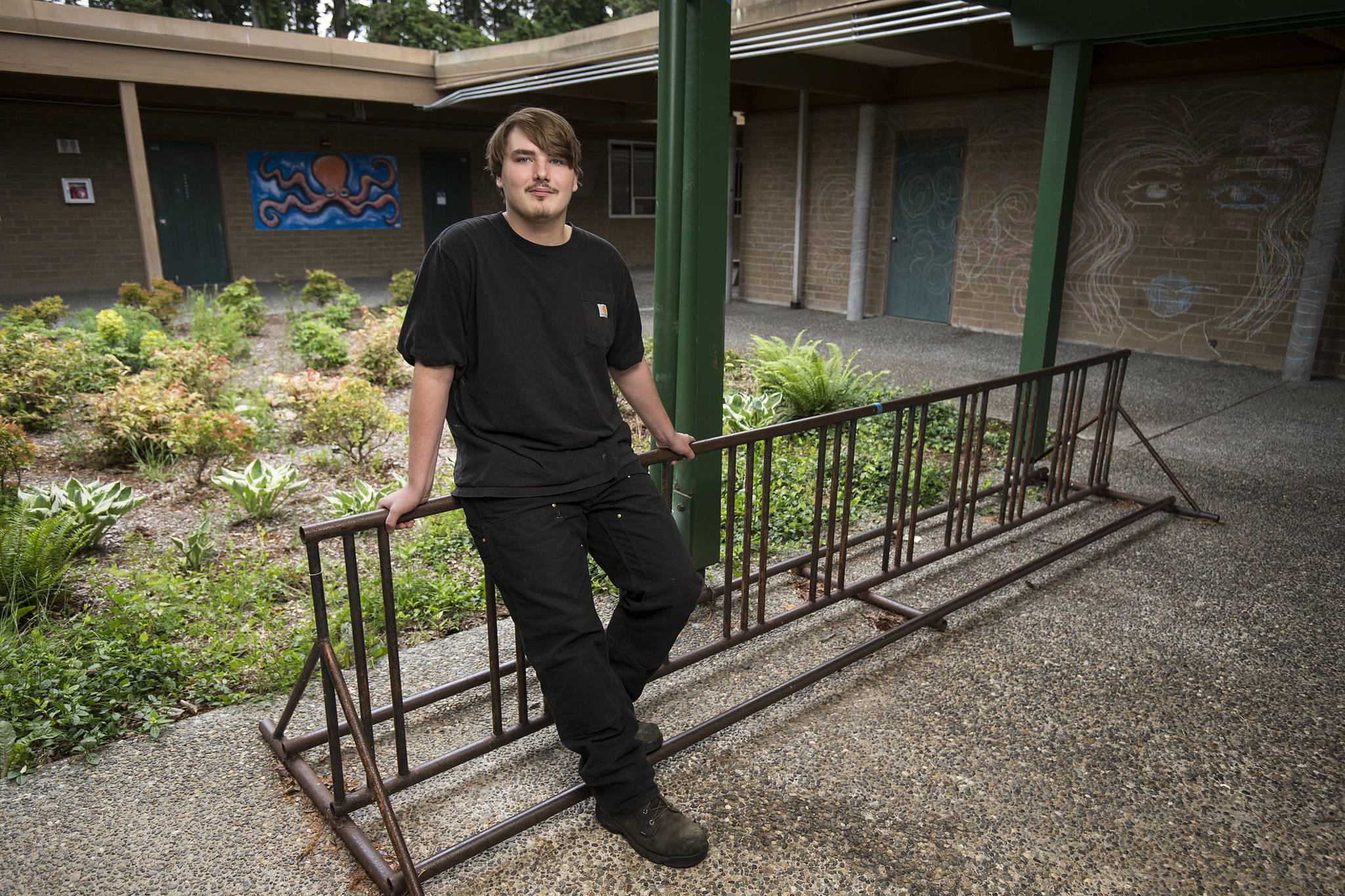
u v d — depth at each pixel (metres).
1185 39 4.61
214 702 2.82
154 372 6.78
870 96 10.81
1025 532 4.27
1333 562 3.94
